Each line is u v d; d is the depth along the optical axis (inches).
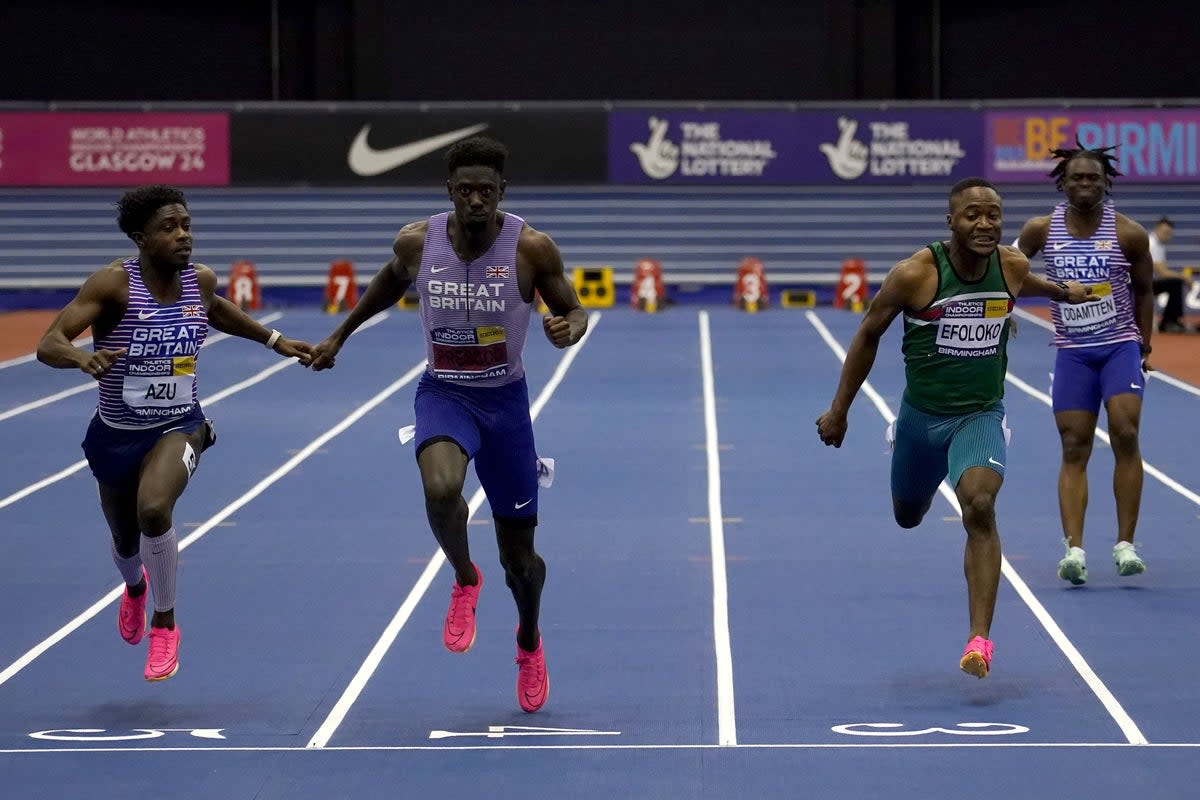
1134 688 786.8
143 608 829.8
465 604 721.6
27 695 797.2
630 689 798.5
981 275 788.0
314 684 814.5
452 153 699.4
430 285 715.4
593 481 1418.6
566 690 797.9
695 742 706.8
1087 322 1017.5
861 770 662.5
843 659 852.0
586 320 717.9
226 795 641.0
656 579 1050.1
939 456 816.9
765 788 641.6
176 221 741.9
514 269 711.1
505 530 743.1
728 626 926.4
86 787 651.5
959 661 843.4
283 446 1622.8
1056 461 1494.8
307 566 1098.7
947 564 1086.4
